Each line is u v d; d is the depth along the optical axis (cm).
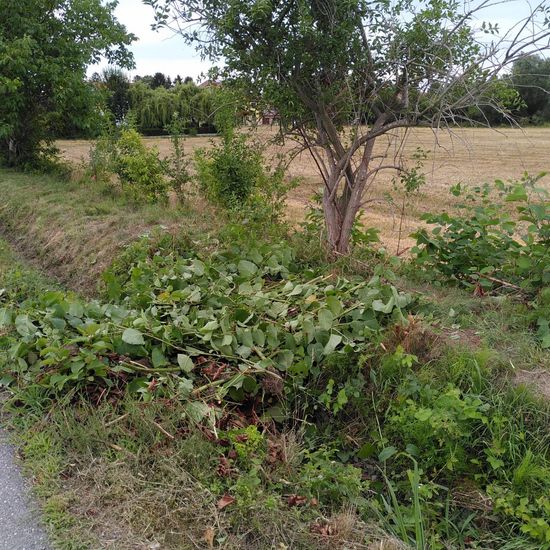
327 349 401
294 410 403
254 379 397
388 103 591
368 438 378
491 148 2569
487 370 374
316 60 567
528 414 345
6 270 723
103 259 738
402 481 345
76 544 273
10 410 391
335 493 328
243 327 444
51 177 1327
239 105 671
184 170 994
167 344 421
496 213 539
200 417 357
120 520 290
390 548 279
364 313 441
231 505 299
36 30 1279
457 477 339
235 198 804
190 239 692
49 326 448
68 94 1319
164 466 322
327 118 610
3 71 1258
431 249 564
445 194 1445
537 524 293
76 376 386
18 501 305
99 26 1380
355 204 620
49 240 866
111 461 333
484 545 307
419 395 371
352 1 524
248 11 537
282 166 841
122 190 1073
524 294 494
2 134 1291
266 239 679
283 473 333
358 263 589
